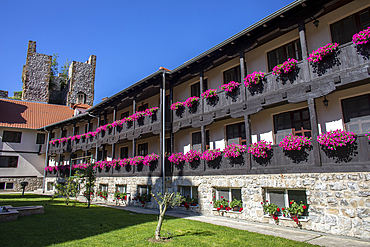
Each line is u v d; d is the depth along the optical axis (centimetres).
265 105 1069
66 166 2577
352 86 887
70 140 2628
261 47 1241
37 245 636
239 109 1168
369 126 899
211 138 1451
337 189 816
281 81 1026
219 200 1223
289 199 973
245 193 1088
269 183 1005
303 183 901
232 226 935
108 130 2078
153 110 1622
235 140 1334
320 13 935
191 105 1415
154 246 649
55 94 5406
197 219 1088
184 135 1623
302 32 973
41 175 3084
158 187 1496
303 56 962
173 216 1174
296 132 1096
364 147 774
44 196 2314
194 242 692
